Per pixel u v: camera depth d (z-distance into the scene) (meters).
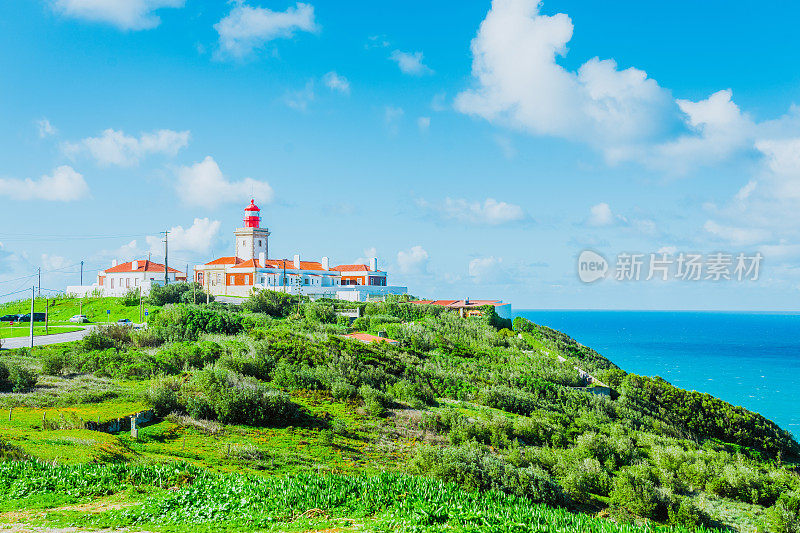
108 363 55.19
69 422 35.12
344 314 96.69
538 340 100.19
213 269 123.00
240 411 41.94
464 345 86.12
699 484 45.69
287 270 124.81
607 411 66.62
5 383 46.03
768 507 42.09
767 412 118.88
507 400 59.94
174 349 60.56
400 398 56.12
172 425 38.81
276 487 22.94
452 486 23.27
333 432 42.97
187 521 19.98
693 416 74.81
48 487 23.05
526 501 22.91
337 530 19.12
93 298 111.50
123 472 25.06
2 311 109.69
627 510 36.88
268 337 68.50
